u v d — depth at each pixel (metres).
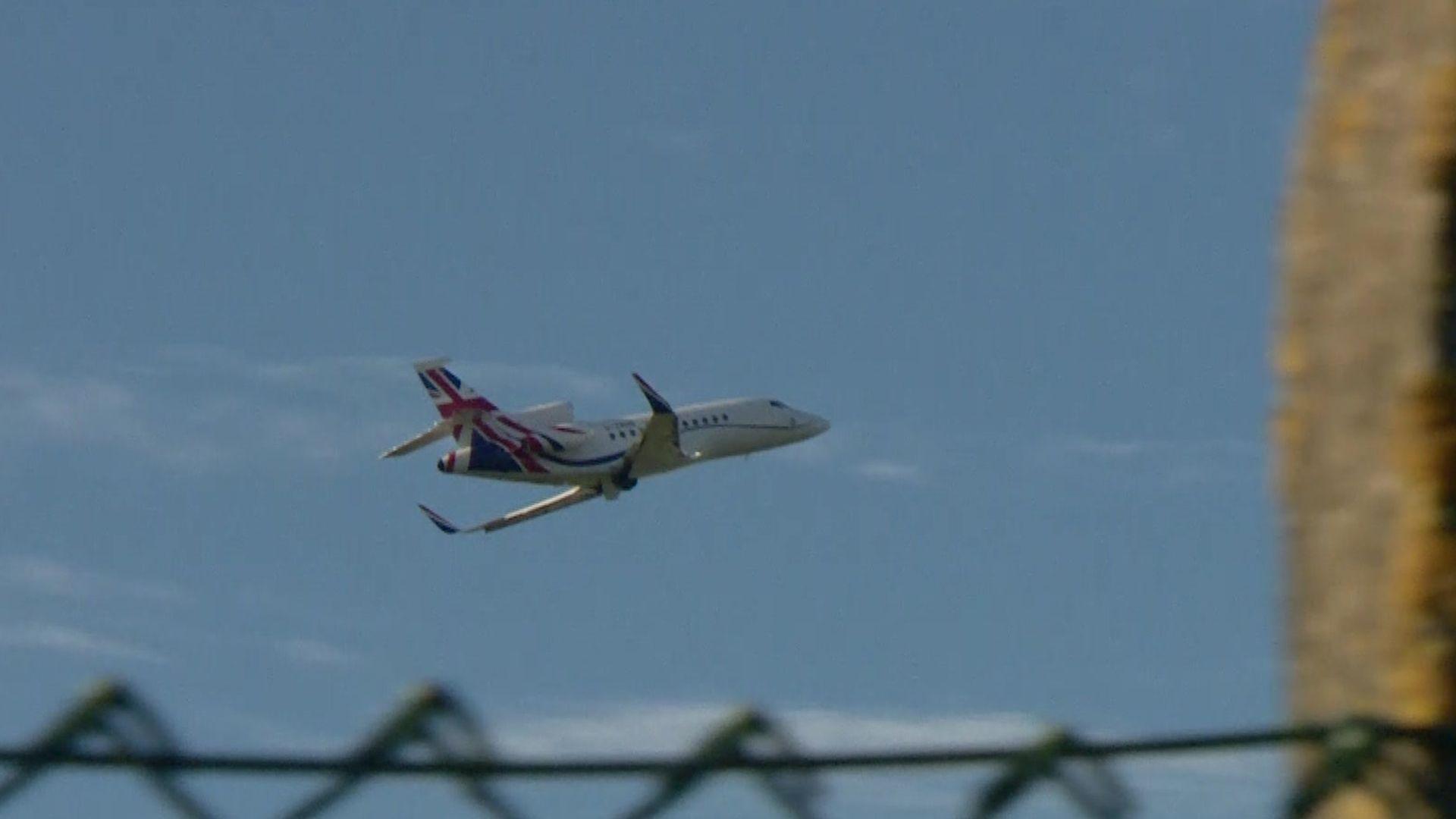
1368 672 29.72
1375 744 26.89
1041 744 27.72
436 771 29.50
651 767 29.23
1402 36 30.41
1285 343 31.50
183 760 29.34
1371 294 30.16
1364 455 30.02
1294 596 31.06
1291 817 27.30
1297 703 30.88
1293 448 31.20
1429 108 29.69
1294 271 31.55
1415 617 29.02
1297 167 31.86
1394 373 29.66
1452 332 29.30
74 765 29.62
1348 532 30.17
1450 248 29.38
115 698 29.81
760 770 29.08
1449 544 28.84
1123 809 27.73
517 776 29.45
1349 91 31.11
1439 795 27.52
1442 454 28.95
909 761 28.28
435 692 29.75
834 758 28.52
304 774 29.55
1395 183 30.00
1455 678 28.62
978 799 28.14
